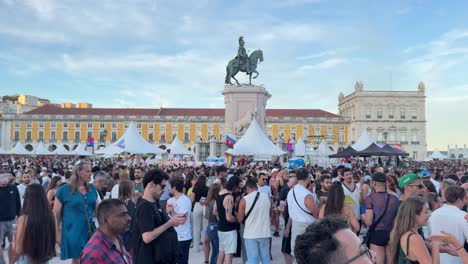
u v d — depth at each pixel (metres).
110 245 2.69
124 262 2.73
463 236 3.70
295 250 1.39
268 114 69.38
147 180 3.59
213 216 6.02
